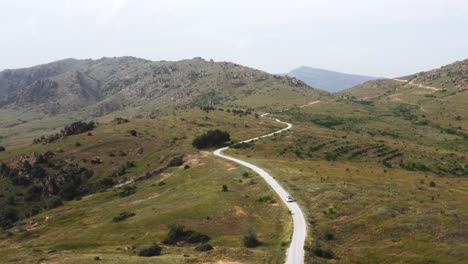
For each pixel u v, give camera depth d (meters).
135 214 90.50
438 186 99.88
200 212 82.50
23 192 145.12
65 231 89.31
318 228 68.31
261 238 67.25
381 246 61.69
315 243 61.16
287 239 63.78
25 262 60.56
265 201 86.31
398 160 148.12
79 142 179.12
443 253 58.25
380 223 69.06
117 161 159.88
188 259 56.00
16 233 102.12
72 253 67.62
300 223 71.06
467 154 168.25
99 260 58.19
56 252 69.81
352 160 146.00
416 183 101.62
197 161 139.00
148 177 138.38
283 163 123.88
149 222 80.31
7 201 139.12
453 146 198.25
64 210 114.44
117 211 98.75
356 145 166.00
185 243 68.62
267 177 104.88
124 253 65.25
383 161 145.38
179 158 147.62
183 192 104.38
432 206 77.44
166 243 69.62
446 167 139.00
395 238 63.81
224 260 55.22
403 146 171.00
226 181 106.19
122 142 178.00
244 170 115.00
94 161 158.88
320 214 74.88
